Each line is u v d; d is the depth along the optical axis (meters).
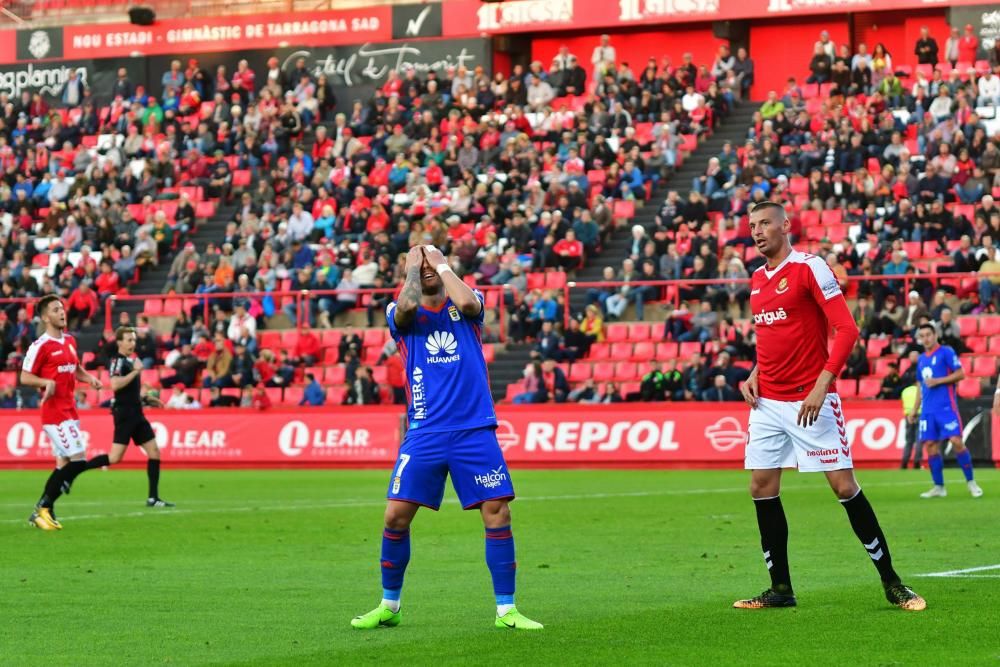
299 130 66.75
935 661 11.63
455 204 58.72
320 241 59.22
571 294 53.88
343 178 62.19
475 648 12.71
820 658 11.88
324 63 70.56
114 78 73.56
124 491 37.72
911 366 44.84
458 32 68.88
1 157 69.06
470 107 63.59
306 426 49.75
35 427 51.53
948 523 24.92
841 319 14.33
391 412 48.81
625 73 63.38
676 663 11.73
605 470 45.84
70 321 58.84
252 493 36.47
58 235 64.06
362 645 13.00
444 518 27.52
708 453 45.59
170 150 67.56
